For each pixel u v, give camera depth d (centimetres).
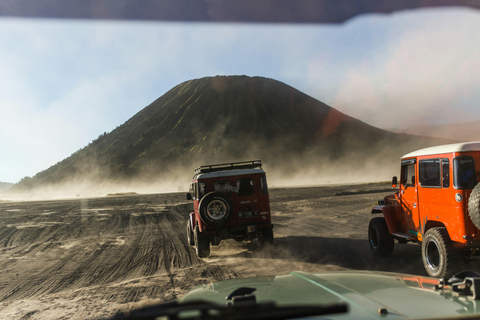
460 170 555
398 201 782
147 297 609
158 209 2766
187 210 2577
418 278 269
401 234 749
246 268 788
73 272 859
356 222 1430
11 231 1730
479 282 194
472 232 540
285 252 950
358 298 205
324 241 1073
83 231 1628
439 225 633
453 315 168
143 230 1589
